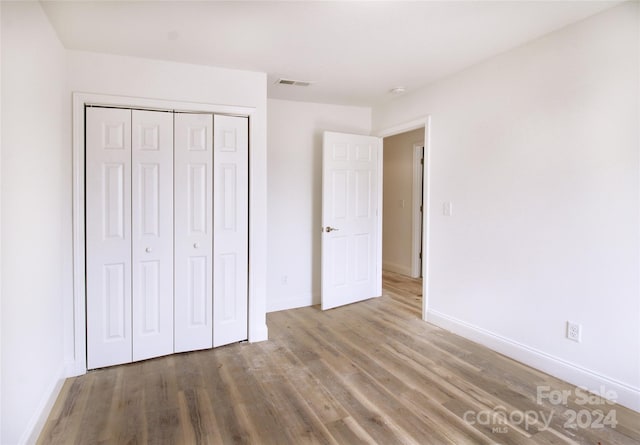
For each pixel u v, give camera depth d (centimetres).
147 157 276
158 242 282
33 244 188
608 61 217
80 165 256
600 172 223
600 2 206
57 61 234
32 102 187
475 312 312
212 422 204
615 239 217
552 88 247
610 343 221
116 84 265
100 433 194
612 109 216
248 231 312
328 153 398
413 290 487
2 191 152
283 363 276
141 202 275
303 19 219
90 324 264
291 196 409
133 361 278
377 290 452
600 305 225
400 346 305
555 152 246
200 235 295
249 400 226
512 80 273
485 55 282
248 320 317
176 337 291
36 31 192
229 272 307
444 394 231
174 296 289
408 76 327
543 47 251
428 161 355
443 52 275
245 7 203
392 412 212
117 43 247
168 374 259
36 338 193
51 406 216
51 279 221
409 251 570
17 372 167
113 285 270
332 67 302
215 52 266
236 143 304
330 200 401
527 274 267
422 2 200
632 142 208
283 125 402
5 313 155
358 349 300
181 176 286
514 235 276
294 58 281
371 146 433
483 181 299
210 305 301
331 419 206
